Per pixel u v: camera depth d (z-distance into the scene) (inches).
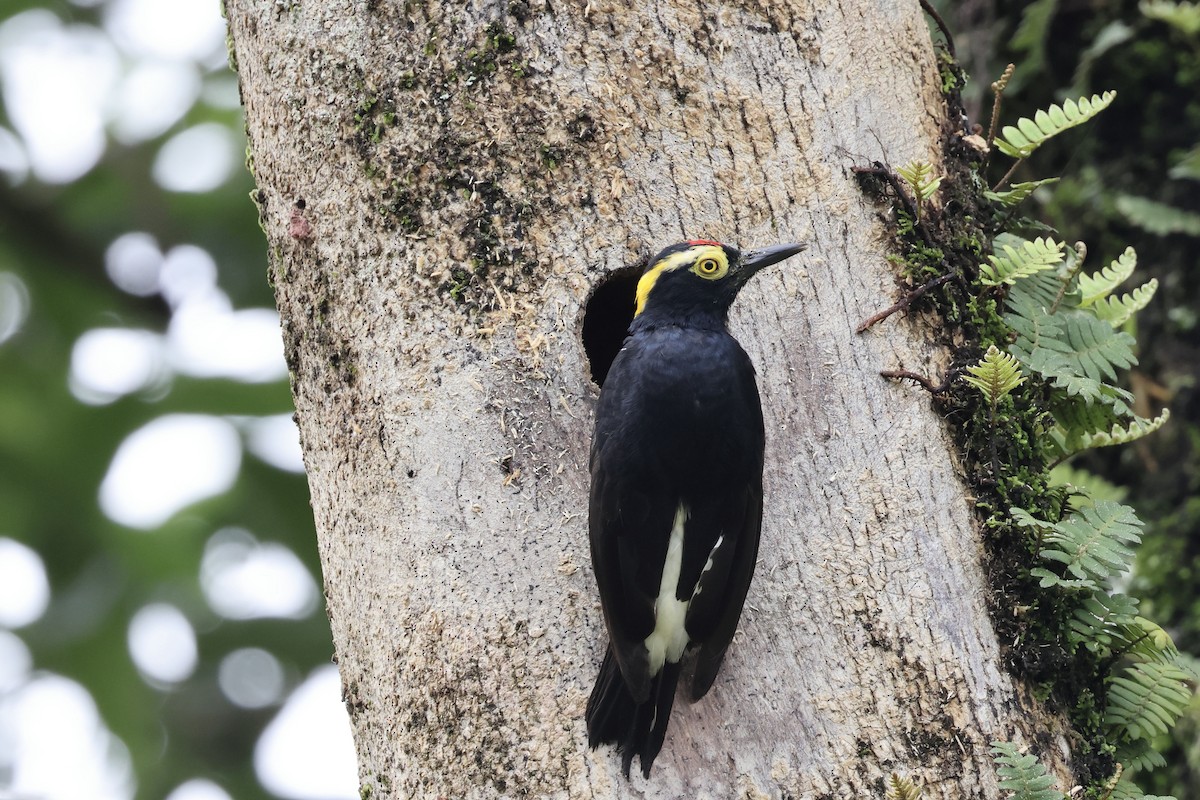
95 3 722.8
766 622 364.5
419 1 398.0
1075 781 364.8
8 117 721.0
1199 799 467.8
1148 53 555.2
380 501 387.2
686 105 397.7
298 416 419.2
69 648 679.1
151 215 717.3
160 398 684.1
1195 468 515.5
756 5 405.1
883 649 362.0
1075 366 393.7
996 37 581.6
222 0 462.6
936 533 373.7
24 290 724.7
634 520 358.6
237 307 717.9
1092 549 370.3
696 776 352.2
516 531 372.5
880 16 416.8
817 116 402.3
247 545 695.7
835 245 395.5
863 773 352.2
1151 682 382.3
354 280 396.8
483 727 362.0
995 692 362.0
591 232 389.7
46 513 679.7
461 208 389.1
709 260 378.3
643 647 352.5
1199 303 531.5
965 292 398.6
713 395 361.4
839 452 378.9
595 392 382.6
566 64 394.3
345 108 400.8
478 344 383.6
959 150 423.8
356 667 395.5
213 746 723.4
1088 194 558.6
